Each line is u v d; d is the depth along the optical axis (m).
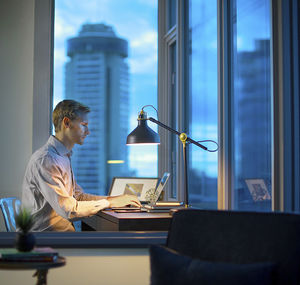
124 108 19.72
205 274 1.51
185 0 4.15
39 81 4.59
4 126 4.55
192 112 3.94
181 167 4.14
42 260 1.68
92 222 3.32
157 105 4.93
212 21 3.46
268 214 1.60
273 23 2.26
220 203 3.17
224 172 3.12
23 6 4.62
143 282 2.14
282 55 2.22
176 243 1.72
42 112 4.58
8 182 4.51
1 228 4.44
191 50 3.98
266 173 2.54
